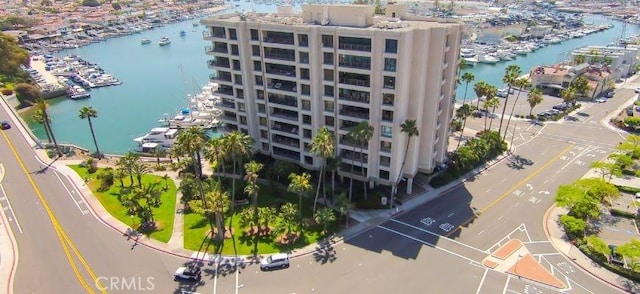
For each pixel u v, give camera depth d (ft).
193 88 570.87
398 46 217.15
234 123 308.60
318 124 267.18
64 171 315.58
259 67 275.80
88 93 550.77
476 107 434.71
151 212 245.24
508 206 258.78
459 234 233.14
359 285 197.16
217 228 234.99
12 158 339.77
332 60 243.60
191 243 228.22
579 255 213.46
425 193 273.75
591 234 228.63
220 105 309.42
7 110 445.78
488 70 639.76
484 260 212.23
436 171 289.74
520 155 330.54
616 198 250.57
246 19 280.31
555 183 285.43
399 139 243.40
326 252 220.02
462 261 211.82
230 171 308.19
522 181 288.92
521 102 465.88
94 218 253.24
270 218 230.07
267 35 263.49
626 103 452.35
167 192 284.41
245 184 285.84
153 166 330.13
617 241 222.69
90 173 312.50
